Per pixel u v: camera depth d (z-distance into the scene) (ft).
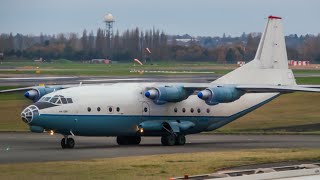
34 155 423.23
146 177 333.21
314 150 457.68
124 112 495.41
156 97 504.84
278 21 571.28
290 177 222.07
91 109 480.64
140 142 536.42
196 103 530.27
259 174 221.05
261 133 618.03
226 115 545.03
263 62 565.12
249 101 554.05
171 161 390.63
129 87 508.94
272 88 508.53
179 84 520.01
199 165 375.45
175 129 510.99
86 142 533.14
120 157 412.77
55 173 342.03
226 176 222.07
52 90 520.83
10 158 405.59
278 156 419.33
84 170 352.49
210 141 545.85
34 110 461.37
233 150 464.65
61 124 468.75
